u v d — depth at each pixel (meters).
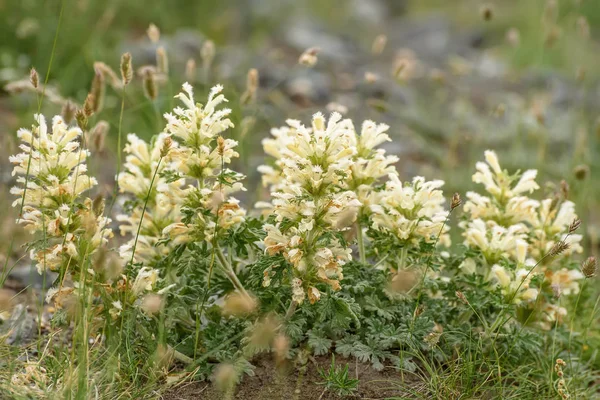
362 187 4.33
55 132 4.05
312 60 5.25
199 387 4.16
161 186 4.27
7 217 5.96
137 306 4.07
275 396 4.07
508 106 10.64
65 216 4.02
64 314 4.03
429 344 4.27
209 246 4.23
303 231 3.87
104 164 7.35
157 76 5.47
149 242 4.51
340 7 16.89
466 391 4.21
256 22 13.48
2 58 8.85
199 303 4.27
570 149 9.16
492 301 4.35
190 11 12.84
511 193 4.73
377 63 12.73
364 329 4.39
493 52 14.73
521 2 17.06
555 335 4.79
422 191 4.25
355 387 4.09
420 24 16.12
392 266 4.54
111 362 4.04
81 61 8.97
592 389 4.67
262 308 4.24
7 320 4.77
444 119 9.95
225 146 3.92
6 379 4.02
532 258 4.83
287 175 3.83
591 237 6.70
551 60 13.41
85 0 9.05
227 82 9.28
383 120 9.48
